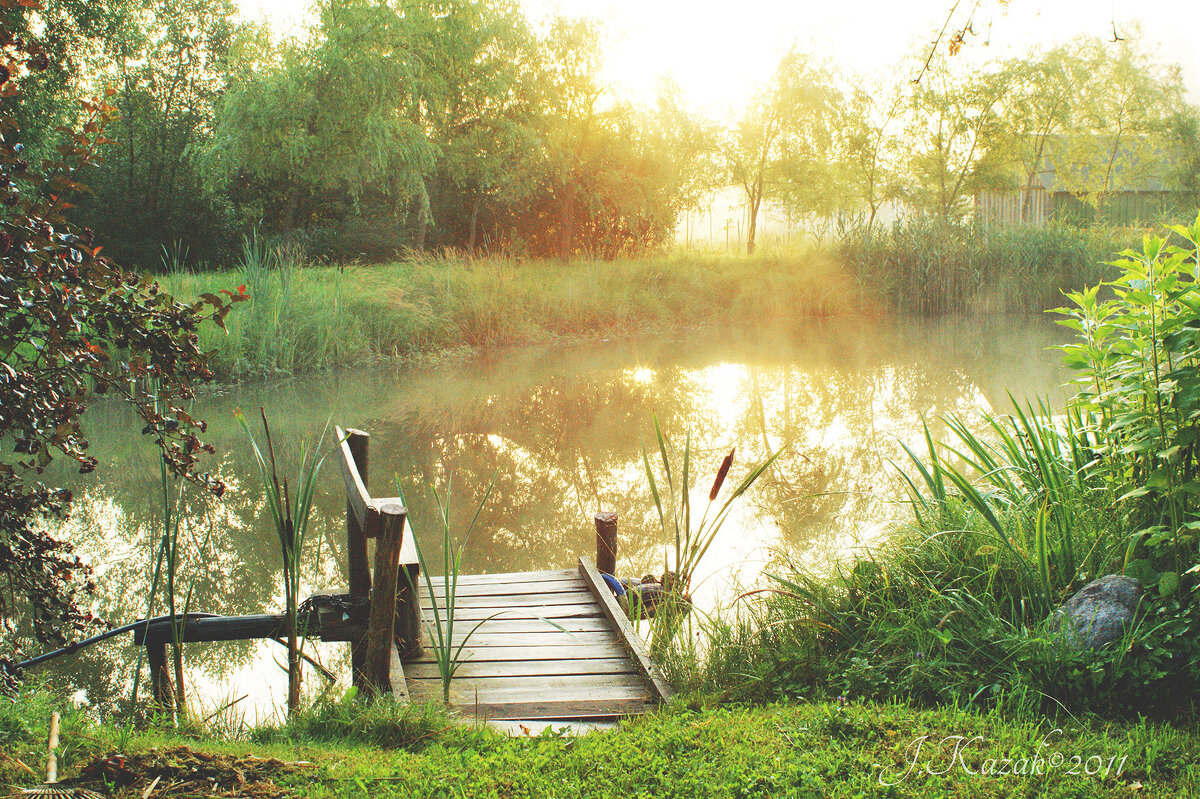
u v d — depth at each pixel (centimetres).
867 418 1203
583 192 2956
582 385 1515
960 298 2359
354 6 2180
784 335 2084
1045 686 353
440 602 585
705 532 758
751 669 435
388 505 473
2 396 276
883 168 3284
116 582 665
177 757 302
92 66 2805
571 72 2862
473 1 2552
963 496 513
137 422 1196
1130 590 373
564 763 323
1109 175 3634
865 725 335
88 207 2675
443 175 2741
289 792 286
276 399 1391
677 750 331
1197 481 376
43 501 309
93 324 309
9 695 335
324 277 1919
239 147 2181
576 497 891
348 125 2227
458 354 1812
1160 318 404
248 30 2288
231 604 627
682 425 1209
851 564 508
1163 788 276
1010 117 3148
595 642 518
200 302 322
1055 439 523
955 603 406
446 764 327
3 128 272
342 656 553
